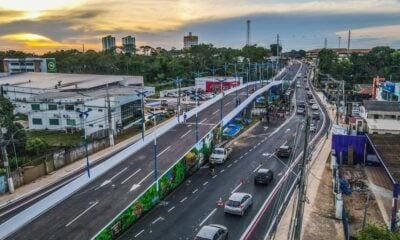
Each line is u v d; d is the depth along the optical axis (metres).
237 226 31.42
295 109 94.44
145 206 33.75
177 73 153.25
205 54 182.50
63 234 28.17
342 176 44.94
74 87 87.81
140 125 76.06
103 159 53.50
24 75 120.31
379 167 48.97
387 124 60.28
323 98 115.75
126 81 104.12
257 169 47.31
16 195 41.09
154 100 109.00
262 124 77.56
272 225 31.41
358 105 87.12
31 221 30.42
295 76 176.75
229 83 125.38
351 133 64.50
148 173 41.19
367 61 154.88
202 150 49.09
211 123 66.12
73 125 74.44
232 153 55.19
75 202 34.00
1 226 30.31
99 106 71.56
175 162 44.44
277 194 38.53
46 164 48.03
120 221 29.64
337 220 32.56
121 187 37.47
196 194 38.81
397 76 130.38
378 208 35.69
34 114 76.62
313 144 60.38
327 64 153.12
